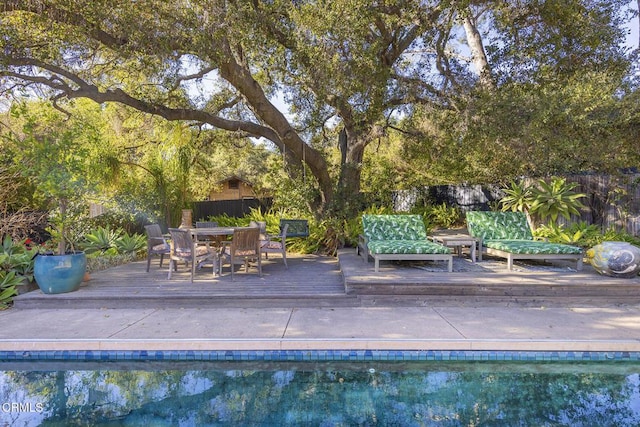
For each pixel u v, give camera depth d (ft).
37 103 27.17
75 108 34.88
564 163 28.53
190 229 24.29
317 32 23.61
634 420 9.66
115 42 21.76
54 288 18.71
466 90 28.81
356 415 10.09
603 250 19.63
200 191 56.29
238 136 45.44
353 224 32.86
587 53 28.78
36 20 19.85
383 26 27.99
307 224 32.48
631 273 19.07
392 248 20.77
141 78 29.09
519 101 24.97
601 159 26.48
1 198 26.89
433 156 37.55
